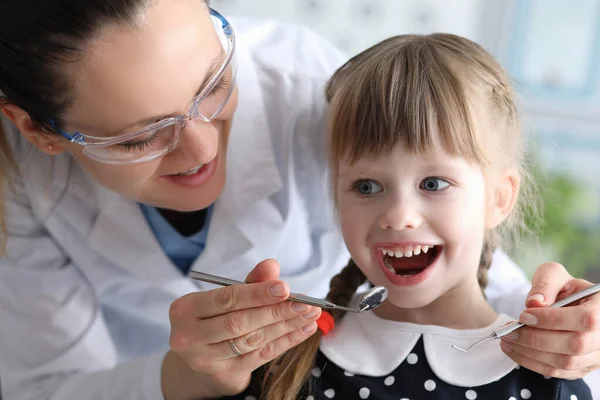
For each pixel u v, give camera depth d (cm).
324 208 119
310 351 90
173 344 85
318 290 122
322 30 226
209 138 88
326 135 101
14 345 118
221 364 85
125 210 112
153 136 86
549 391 83
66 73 82
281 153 116
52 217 114
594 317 77
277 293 76
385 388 85
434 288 86
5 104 92
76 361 118
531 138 112
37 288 115
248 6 221
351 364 88
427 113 84
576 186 221
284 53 120
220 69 85
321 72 119
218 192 100
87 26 79
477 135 86
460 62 91
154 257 116
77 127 86
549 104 228
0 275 115
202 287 119
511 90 98
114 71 81
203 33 84
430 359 86
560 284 85
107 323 127
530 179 108
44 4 80
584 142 226
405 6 227
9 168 110
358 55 99
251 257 116
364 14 226
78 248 117
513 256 112
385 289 78
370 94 87
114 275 118
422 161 83
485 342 87
